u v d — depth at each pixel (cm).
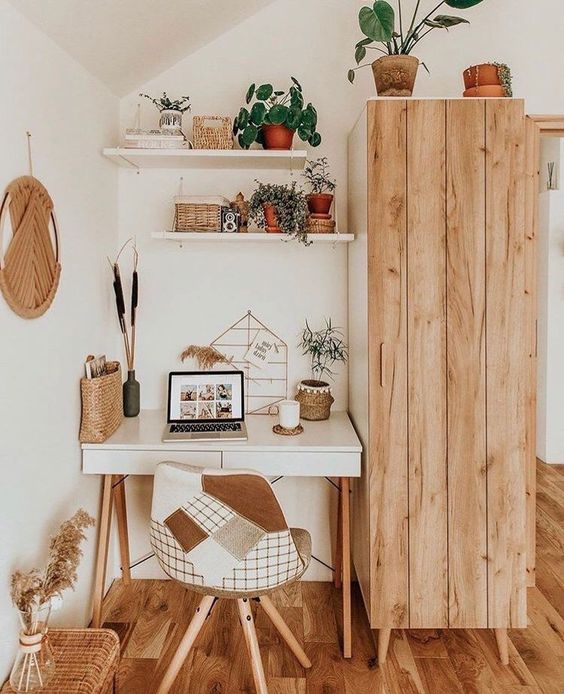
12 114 176
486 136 215
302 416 269
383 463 222
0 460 171
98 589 239
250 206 255
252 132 249
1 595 172
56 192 209
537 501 399
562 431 495
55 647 176
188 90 277
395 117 215
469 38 270
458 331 219
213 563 187
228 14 259
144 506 287
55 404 210
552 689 211
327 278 282
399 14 255
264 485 183
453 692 210
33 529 194
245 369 285
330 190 273
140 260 282
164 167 276
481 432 221
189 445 231
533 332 276
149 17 220
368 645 238
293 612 261
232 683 214
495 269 218
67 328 221
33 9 180
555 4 268
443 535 223
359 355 245
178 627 247
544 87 270
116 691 199
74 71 223
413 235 218
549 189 488
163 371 285
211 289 283
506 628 224
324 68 276
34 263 188
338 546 276
